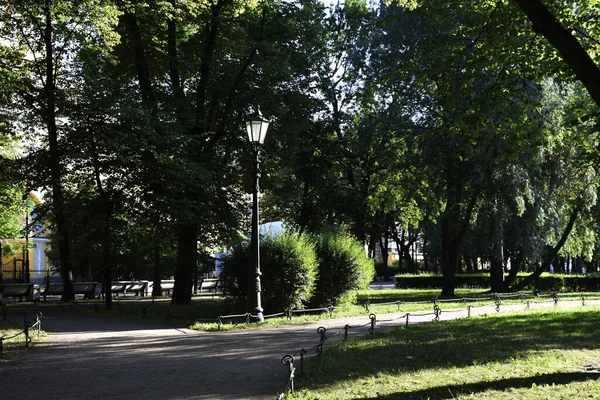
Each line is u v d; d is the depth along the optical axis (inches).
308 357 442.9
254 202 727.1
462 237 1362.0
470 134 566.9
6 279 1692.9
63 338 580.4
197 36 1141.1
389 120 1284.4
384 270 2989.7
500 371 362.6
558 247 1517.0
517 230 1353.3
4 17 915.4
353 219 1722.4
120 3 964.6
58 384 356.2
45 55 1010.7
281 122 1178.0
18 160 977.5
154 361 437.1
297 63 1238.3
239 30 1103.6
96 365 421.7
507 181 1199.6
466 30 606.2
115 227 920.3
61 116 926.4
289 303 800.3
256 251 724.0
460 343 481.1
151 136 936.3
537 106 569.3
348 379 350.3
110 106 923.4
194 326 668.1
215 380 364.8
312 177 1573.6
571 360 398.0
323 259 904.3
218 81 1114.7
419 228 2603.3
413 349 454.0
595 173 1279.5
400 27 1205.1
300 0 1204.5
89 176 980.6
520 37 546.3
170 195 994.7
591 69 359.6
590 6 579.5
